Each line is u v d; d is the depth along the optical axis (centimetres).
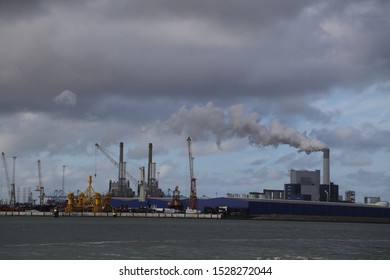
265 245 16362
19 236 18150
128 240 17100
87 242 16000
